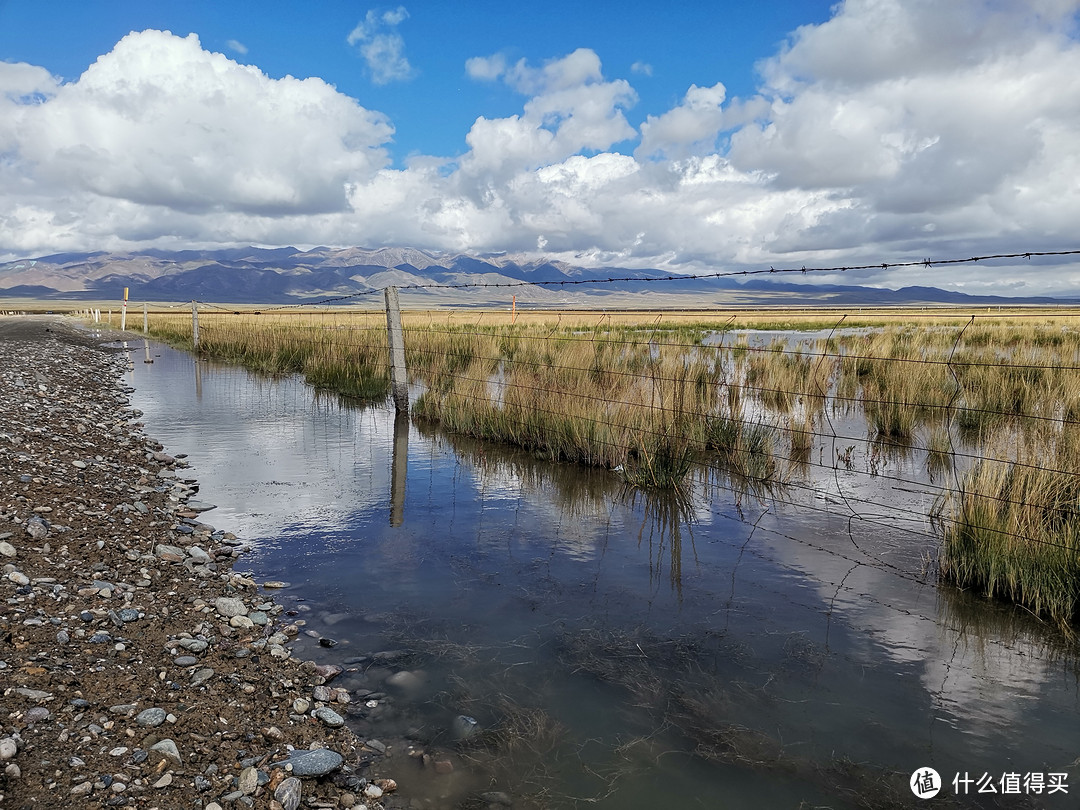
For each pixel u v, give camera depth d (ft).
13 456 24.30
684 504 23.72
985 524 17.12
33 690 10.46
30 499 19.89
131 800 8.45
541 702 11.76
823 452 31.42
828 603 15.97
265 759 9.80
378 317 142.61
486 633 14.30
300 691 11.87
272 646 13.39
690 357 49.49
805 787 9.66
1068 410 32.22
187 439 34.14
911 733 11.01
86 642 12.45
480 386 39.88
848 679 12.66
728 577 17.44
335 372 54.60
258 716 10.94
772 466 27.04
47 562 15.85
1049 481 18.84
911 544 19.95
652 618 15.10
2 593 13.71
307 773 9.52
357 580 17.11
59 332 112.27
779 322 189.57
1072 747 10.66
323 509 22.94
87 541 17.76
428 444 33.14
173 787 8.86
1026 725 11.26
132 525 19.88
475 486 25.82
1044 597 15.42
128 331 144.46
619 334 88.48
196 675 11.90
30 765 8.77
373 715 11.30
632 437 28.48
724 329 119.55
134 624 13.62
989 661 13.38
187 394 50.34
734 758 10.30
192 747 9.80
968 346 65.41
